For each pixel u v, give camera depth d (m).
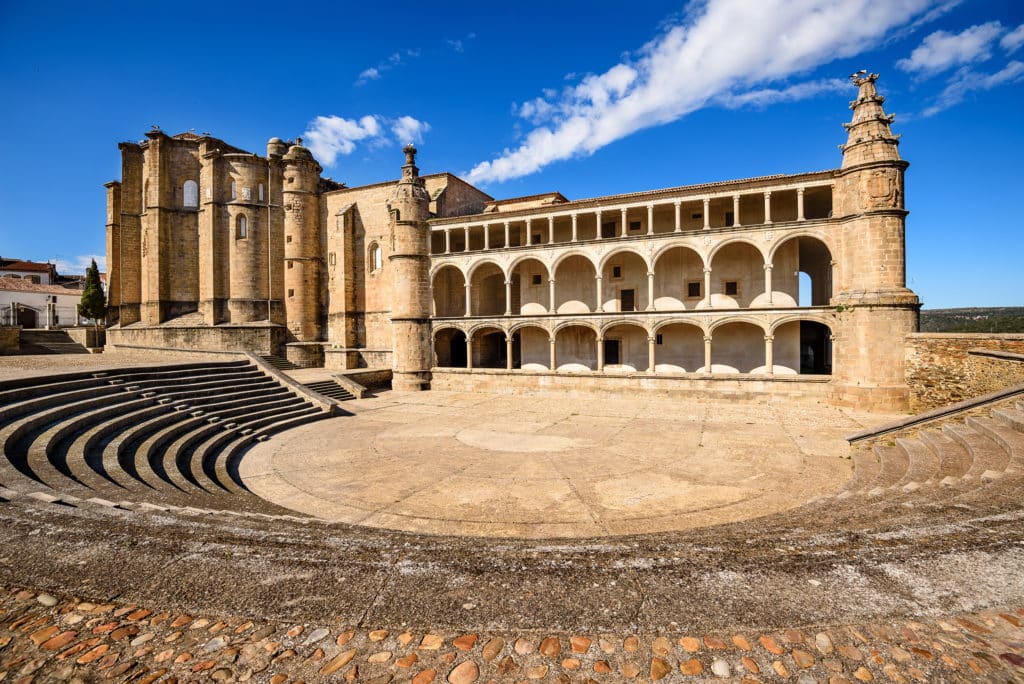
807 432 23.20
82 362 29.89
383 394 39.69
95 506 7.95
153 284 51.34
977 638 4.07
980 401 16.72
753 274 35.78
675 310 34.72
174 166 53.00
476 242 50.19
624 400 34.81
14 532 6.19
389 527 12.13
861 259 29.47
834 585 4.88
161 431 19.39
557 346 42.78
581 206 37.81
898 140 29.06
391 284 50.09
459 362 50.97
